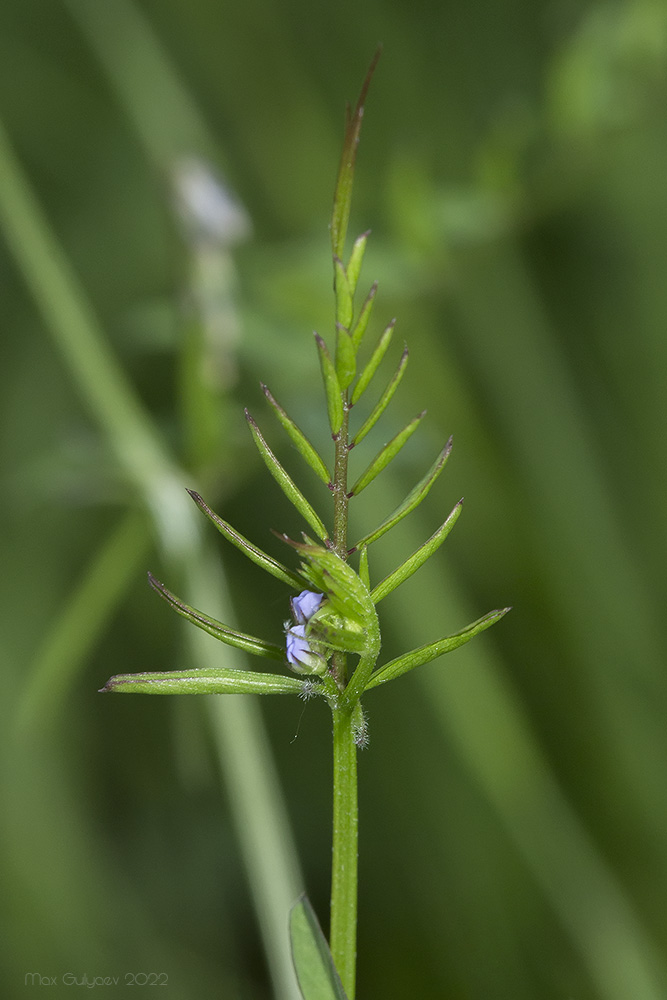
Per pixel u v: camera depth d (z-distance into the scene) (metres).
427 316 0.44
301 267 0.37
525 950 0.38
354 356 0.20
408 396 0.44
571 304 0.47
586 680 0.42
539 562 0.44
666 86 0.38
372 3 0.51
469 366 0.46
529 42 0.50
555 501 0.45
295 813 0.43
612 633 0.43
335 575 0.20
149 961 0.38
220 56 0.50
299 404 0.36
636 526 0.45
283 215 0.50
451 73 0.51
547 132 0.39
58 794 0.40
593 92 0.38
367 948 0.40
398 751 0.42
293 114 0.50
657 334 0.46
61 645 0.35
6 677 0.41
